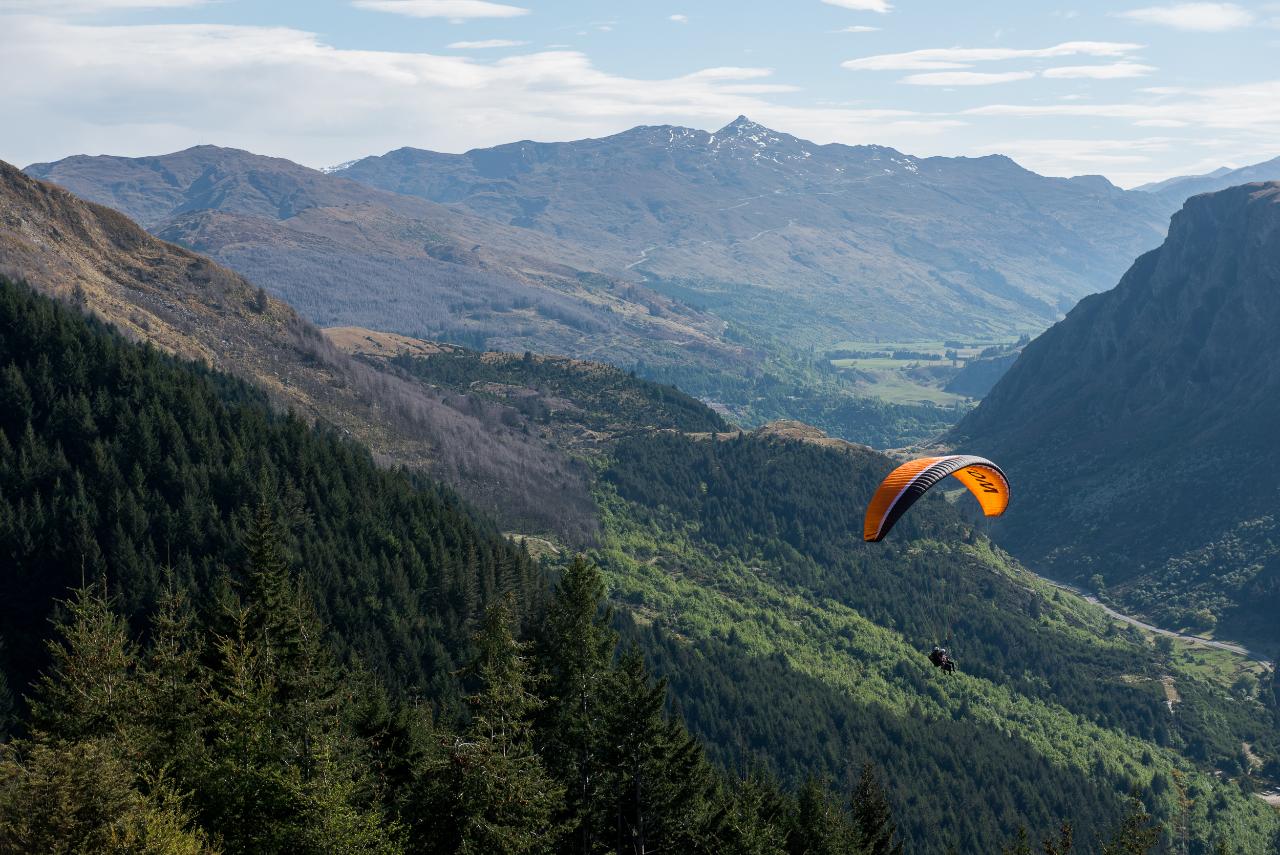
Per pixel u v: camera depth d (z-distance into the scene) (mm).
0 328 154000
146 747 56031
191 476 140500
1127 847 72125
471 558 143000
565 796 61750
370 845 51406
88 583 122812
